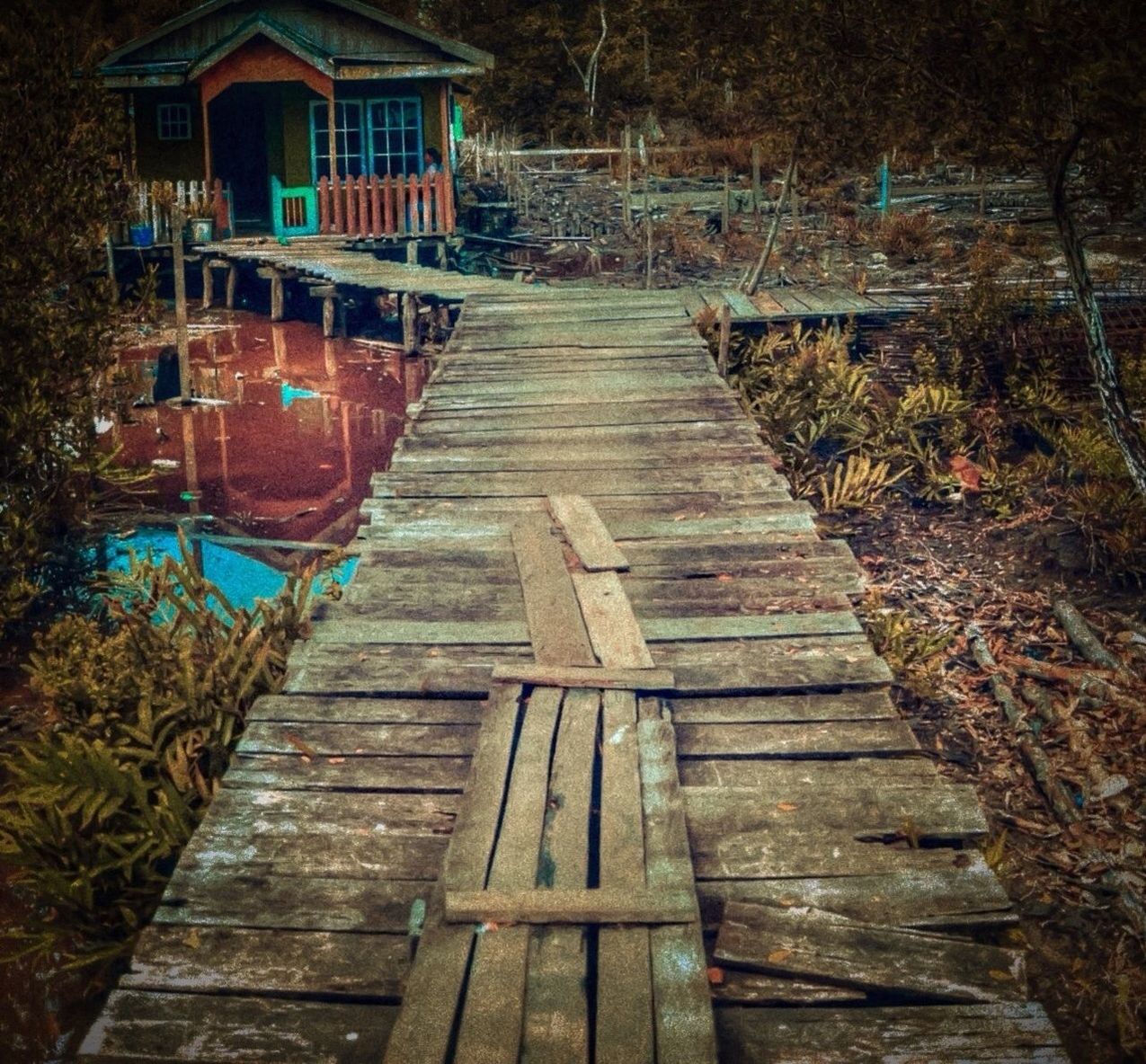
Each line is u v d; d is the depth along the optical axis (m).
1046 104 7.95
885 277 17.64
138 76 22.53
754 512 7.64
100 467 10.16
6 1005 4.80
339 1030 3.37
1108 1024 4.61
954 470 10.89
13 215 9.29
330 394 15.31
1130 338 12.22
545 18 39.94
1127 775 6.20
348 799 4.50
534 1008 3.36
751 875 4.03
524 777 4.53
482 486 8.28
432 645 5.77
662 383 11.19
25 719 7.14
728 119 29.75
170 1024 3.38
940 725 6.82
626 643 5.69
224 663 6.12
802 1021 3.39
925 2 8.02
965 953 3.63
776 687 5.33
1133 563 8.62
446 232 22.23
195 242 21.80
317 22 23.08
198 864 4.09
